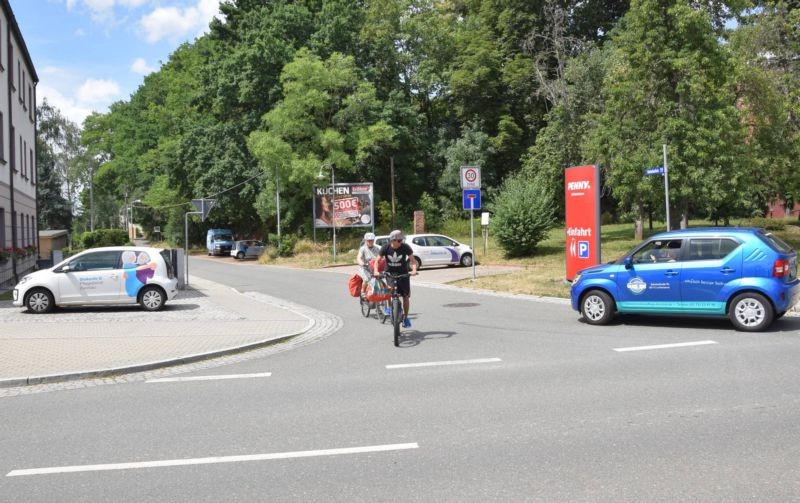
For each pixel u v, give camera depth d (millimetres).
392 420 5902
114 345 10242
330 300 17625
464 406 6316
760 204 35094
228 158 47000
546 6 42969
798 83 23891
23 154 28250
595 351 9008
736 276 10180
